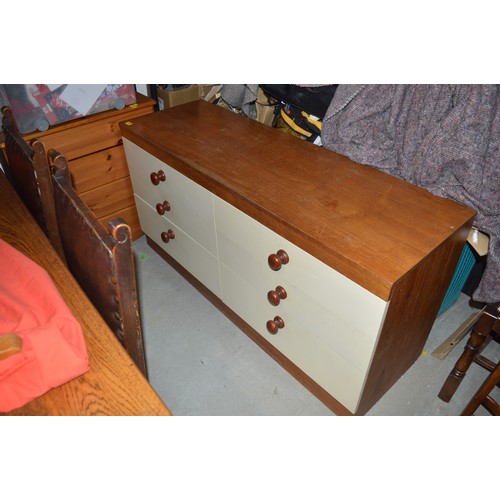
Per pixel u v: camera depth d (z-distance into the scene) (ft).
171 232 5.67
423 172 4.04
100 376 2.21
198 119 5.53
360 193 4.04
